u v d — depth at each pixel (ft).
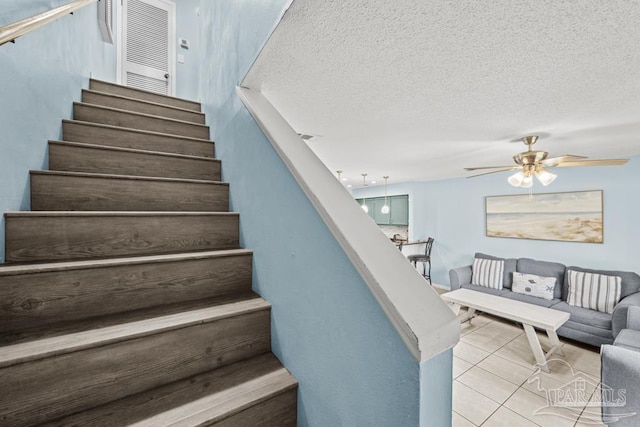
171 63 13.29
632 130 6.73
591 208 11.57
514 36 3.06
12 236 3.39
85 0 3.90
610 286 10.34
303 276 3.00
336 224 2.34
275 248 3.64
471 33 3.00
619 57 3.48
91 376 2.67
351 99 4.89
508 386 8.07
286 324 3.35
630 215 10.64
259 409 2.81
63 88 5.57
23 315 2.98
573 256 12.11
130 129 6.08
